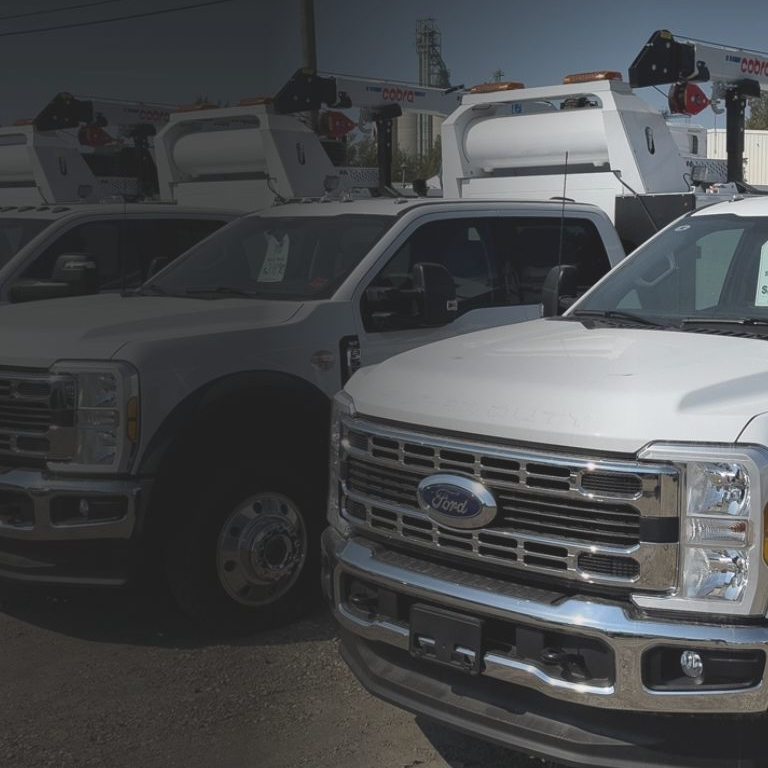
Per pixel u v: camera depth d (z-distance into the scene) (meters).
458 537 3.35
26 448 4.91
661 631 2.97
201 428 4.93
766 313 4.17
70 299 6.15
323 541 3.91
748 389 3.19
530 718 3.25
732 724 3.00
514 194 9.12
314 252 5.98
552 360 3.59
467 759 3.95
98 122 12.05
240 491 4.99
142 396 4.78
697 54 9.31
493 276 6.20
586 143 8.52
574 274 4.80
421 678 3.53
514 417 3.24
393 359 3.99
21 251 7.30
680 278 4.48
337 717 4.29
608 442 3.05
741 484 2.94
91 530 4.77
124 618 5.38
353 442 3.72
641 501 3.01
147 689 4.55
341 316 5.48
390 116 11.86
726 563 2.94
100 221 7.66
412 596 3.45
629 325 4.25
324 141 11.35
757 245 4.37
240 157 10.73
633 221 8.34
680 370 3.35
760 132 26.67
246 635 5.11
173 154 11.30
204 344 5.00
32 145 11.67
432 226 6.02
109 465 4.76
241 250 6.33
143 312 5.30
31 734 4.14
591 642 3.10
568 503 3.13
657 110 8.87
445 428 3.37
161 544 4.93
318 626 5.23
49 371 4.84
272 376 5.15
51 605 5.57
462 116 9.29
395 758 3.96
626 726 3.10
